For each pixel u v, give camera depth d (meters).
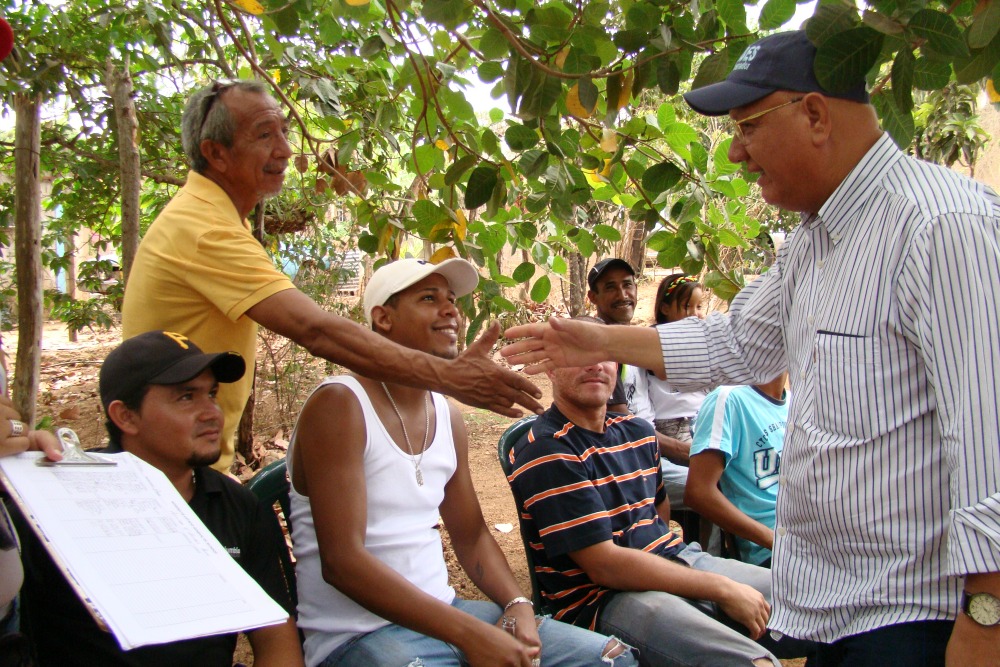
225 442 2.64
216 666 1.94
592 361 2.24
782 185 1.85
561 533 2.55
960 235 1.55
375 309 2.46
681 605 2.46
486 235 3.09
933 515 1.66
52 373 9.71
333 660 2.20
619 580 2.53
